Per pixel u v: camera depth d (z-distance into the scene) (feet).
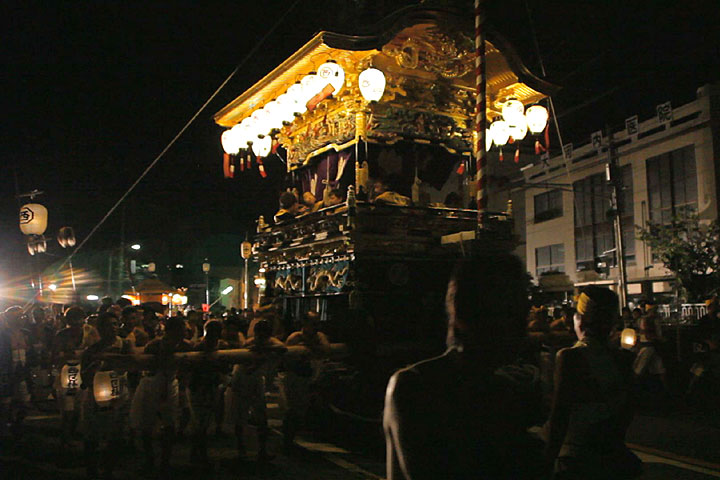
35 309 49.78
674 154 82.07
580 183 97.76
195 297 135.85
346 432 25.68
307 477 21.33
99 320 22.16
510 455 6.43
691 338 39.75
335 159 32.17
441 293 28.30
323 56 27.40
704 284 68.69
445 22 28.04
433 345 25.68
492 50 30.14
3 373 29.48
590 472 9.76
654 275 83.61
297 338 24.66
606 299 10.55
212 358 22.21
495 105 33.58
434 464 6.17
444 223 29.12
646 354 36.73
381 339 26.40
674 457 23.25
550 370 24.99
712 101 76.74
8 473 22.94
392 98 29.27
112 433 21.86
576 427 10.00
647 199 85.92
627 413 10.14
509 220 30.60
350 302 25.72
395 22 26.00
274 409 36.81
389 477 6.59
